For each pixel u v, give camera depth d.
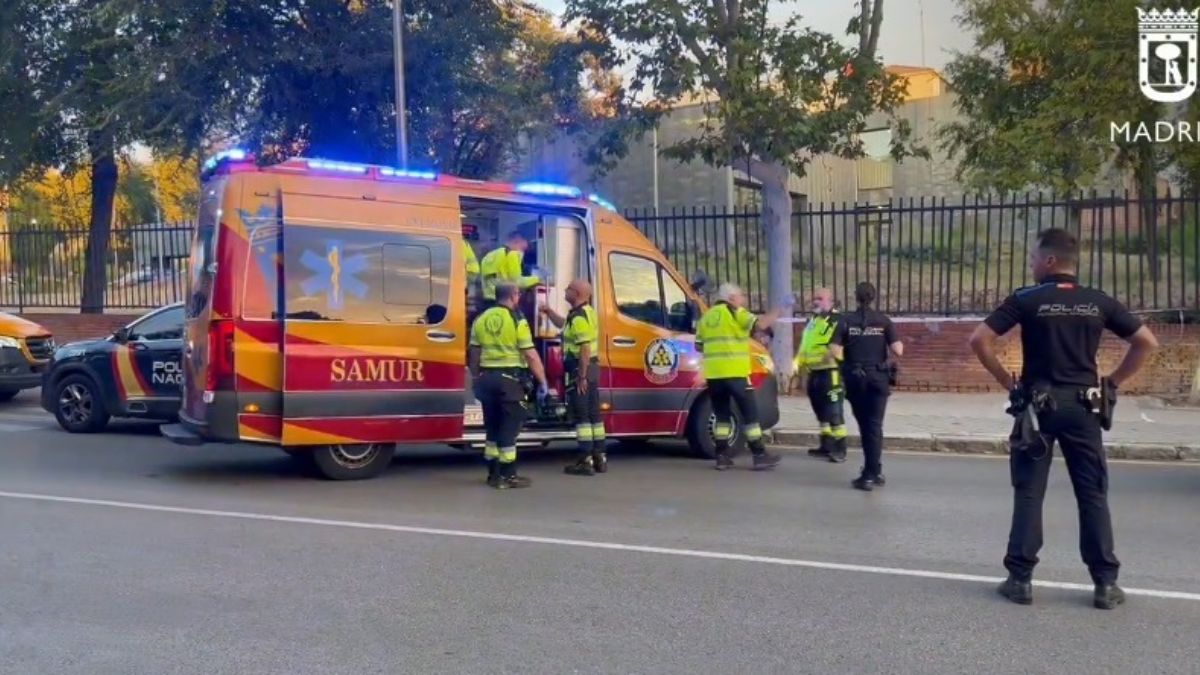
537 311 11.37
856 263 16.94
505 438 9.90
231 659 5.28
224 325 9.65
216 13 18.62
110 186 22.92
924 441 12.61
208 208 10.16
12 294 21.41
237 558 7.16
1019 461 6.29
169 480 10.19
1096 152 16.06
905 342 16.41
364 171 10.30
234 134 20.78
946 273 16.53
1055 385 6.14
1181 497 9.59
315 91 20.84
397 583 6.58
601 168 16.97
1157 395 15.34
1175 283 16.34
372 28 19.91
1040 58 18.53
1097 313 6.11
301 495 9.47
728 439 11.19
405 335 10.27
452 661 5.26
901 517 8.65
